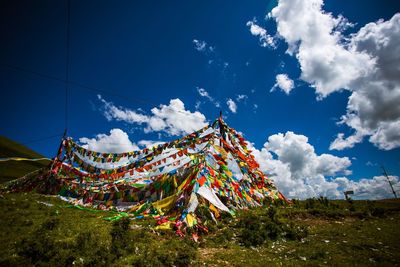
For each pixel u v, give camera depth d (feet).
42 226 44.78
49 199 80.79
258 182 92.27
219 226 56.34
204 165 75.56
